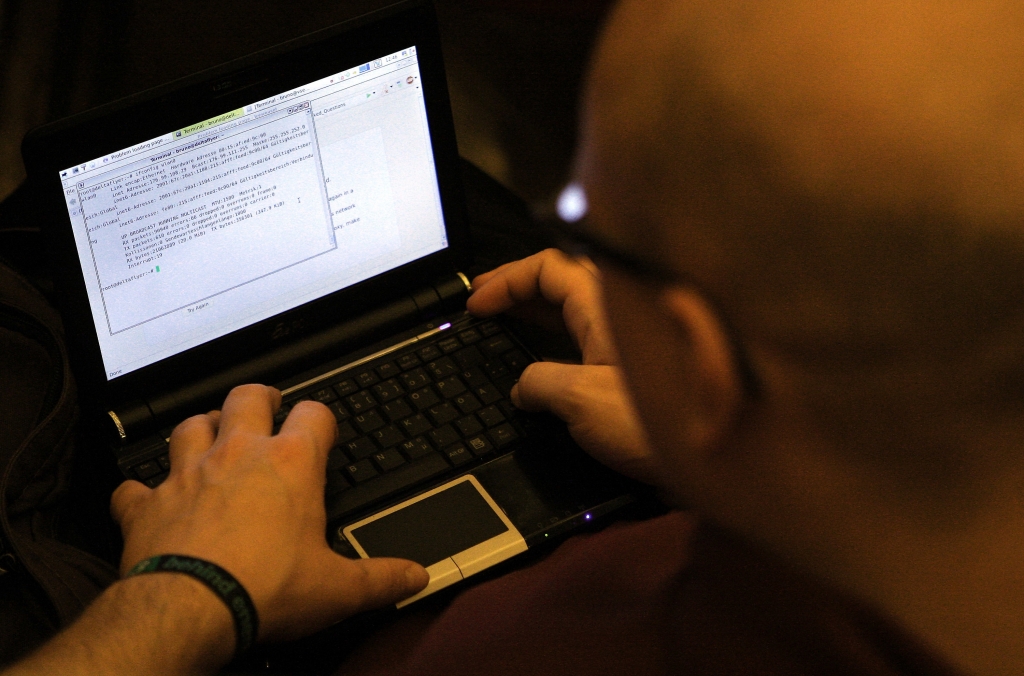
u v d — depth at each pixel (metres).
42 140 0.75
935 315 0.29
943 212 0.27
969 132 0.27
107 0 1.29
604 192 0.35
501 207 1.12
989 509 0.33
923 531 0.34
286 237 0.88
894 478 0.33
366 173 0.90
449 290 0.98
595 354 0.87
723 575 0.43
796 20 0.29
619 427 0.79
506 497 0.81
